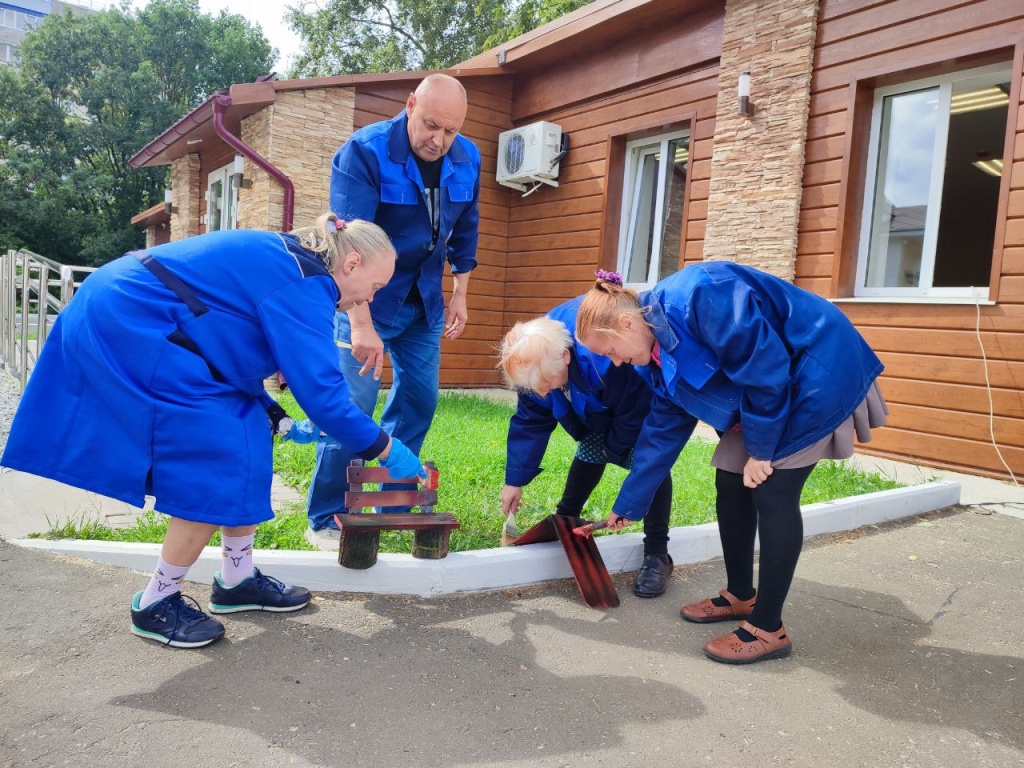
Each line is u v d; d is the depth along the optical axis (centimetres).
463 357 1006
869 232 634
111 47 3256
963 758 192
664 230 852
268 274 218
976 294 555
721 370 238
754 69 692
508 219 1021
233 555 250
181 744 179
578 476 319
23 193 2934
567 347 270
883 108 628
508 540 327
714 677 233
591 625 268
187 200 1208
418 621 261
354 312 291
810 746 195
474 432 610
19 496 369
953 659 252
